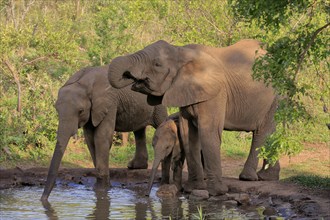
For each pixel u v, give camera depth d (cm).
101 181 1722
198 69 1510
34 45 2347
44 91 2167
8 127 2005
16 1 2962
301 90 1126
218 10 2264
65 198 1548
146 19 2389
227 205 1453
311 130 2248
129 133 2209
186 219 1312
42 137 2034
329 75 1852
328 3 1115
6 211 1383
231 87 1560
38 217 1326
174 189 1588
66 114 1634
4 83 2234
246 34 2216
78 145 2120
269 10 1115
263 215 1338
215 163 1524
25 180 1764
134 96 1791
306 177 1566
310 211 1296
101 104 1700
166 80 1484
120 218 1323
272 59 1123
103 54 2353
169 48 1504
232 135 2278
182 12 2306
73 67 2384
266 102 1617
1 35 2247
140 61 1458
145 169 1847
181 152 1634
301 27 1142
